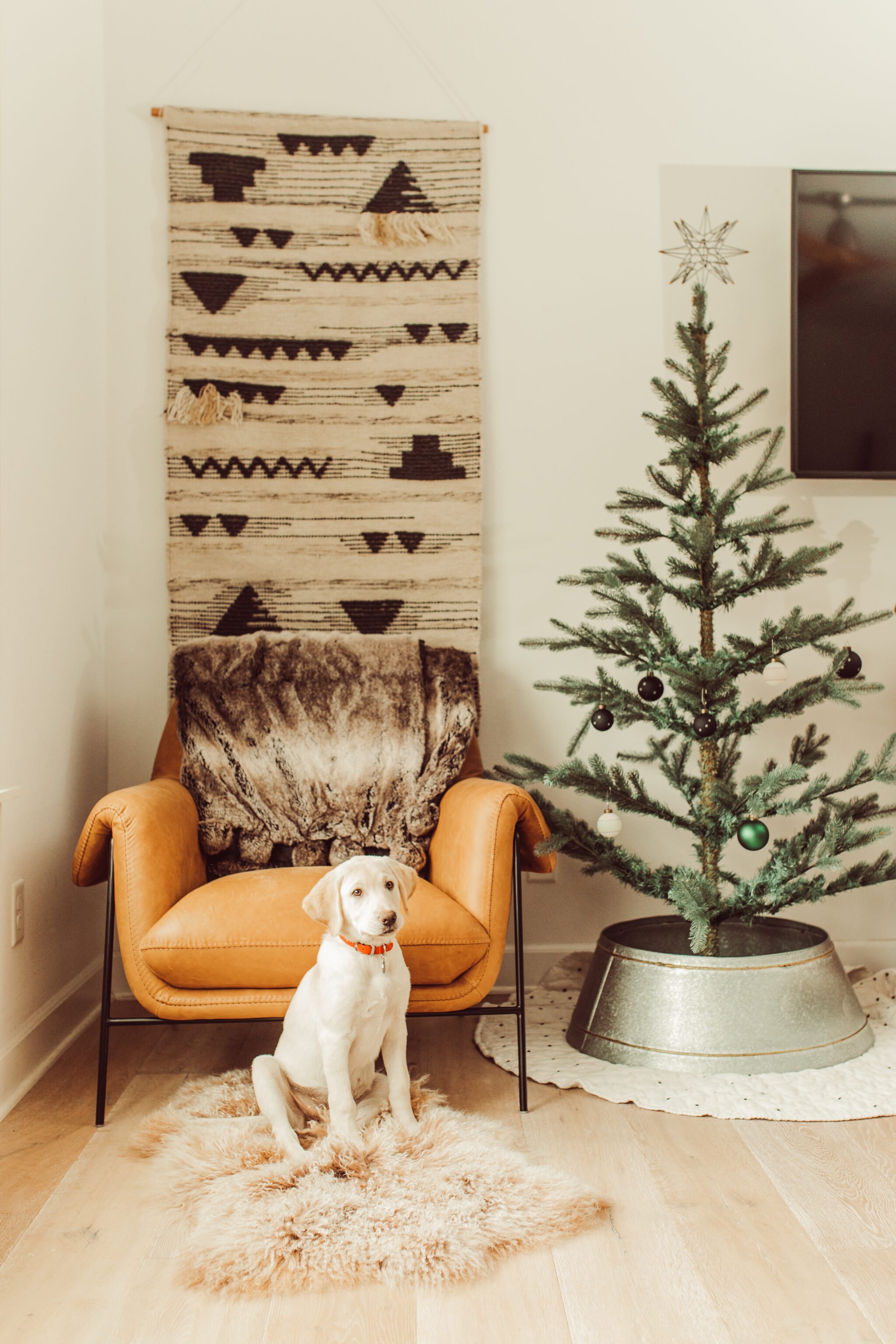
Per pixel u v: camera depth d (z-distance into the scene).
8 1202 1.48
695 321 2.15
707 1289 1.25
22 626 1.99
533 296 2.69
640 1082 1.92
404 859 2.13
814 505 2.71
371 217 2.62
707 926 1.96
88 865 1.85
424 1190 1.42
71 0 2.34
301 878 1.92
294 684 2.28
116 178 2.59
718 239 2.71
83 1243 1.37
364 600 2.60
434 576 2.61
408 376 2.62
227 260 2.59
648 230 2.70
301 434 2.60
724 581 2.06
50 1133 1.74
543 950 2.64
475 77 2.68
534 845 1.95
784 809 2.07
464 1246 1.30
